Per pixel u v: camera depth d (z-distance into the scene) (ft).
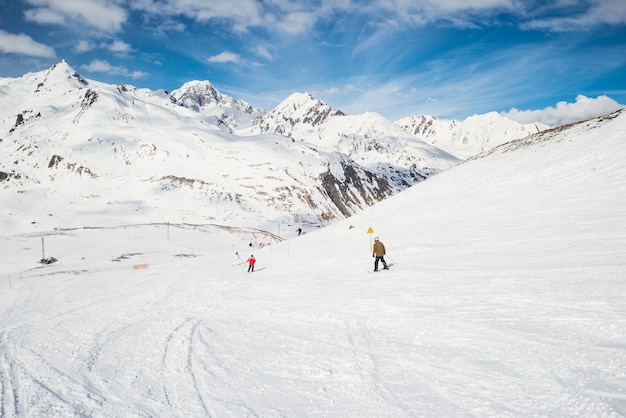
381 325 36.35
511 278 45.73
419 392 22.40
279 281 71.36
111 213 558.97
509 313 33.94
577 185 93.71
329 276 69.41
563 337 27.04
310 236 150.71
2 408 23.49
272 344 34.45
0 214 541.34
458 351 27.66
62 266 182.29
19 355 37.52
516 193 104.99
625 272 40.34
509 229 78.07
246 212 600.39
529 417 18.39
